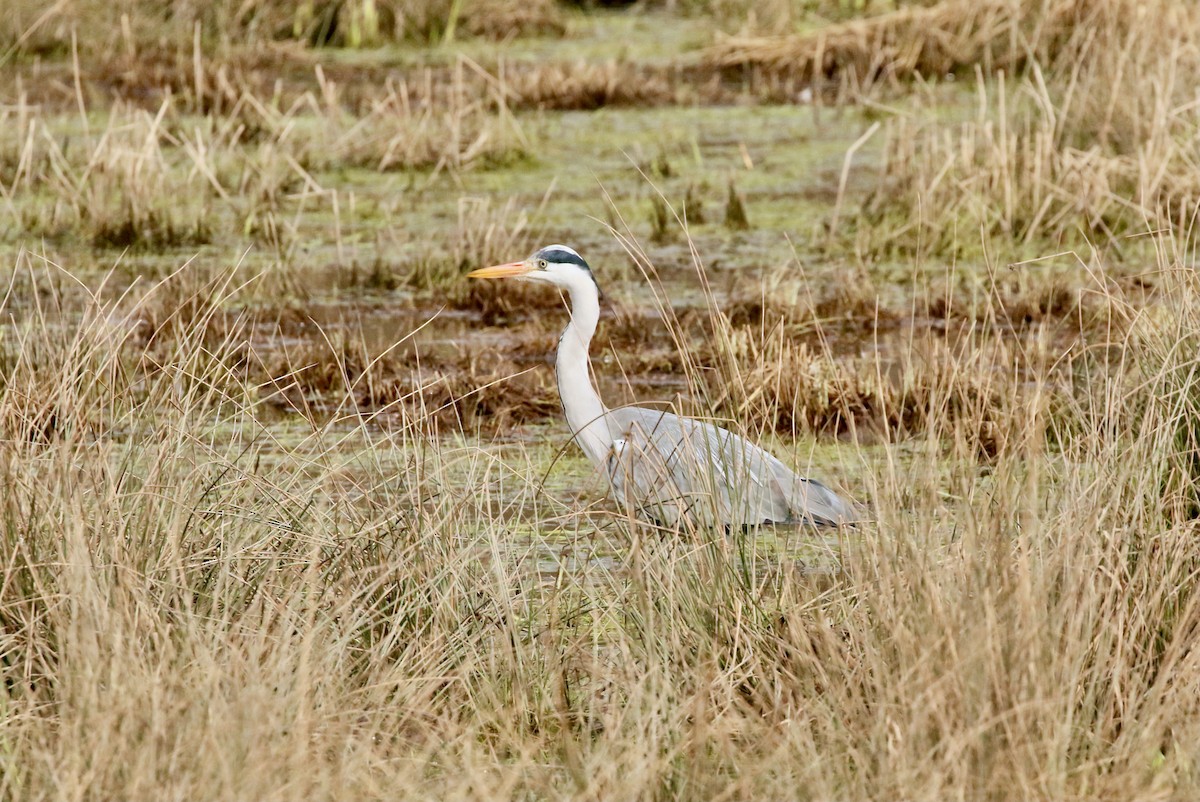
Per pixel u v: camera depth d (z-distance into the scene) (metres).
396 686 8.05
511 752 7.86
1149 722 7.19
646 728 7.50
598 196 22.38
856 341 16.27
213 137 24.89
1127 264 18.05
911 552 7.84
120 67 29.19
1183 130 20.48
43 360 12.91
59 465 8.37
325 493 9.22
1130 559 8.55
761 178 23.22
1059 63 25.70
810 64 30.16
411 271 18.70
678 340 10.18
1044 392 11.43
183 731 6.79
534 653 8.55
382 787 7.13
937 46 28.97
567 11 37.31
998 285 17.75
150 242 19.84
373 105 25.83
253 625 7.89
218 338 15.84
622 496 10.47
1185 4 24.02
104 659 7.23
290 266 18.64
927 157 21.08
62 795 6.39
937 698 6.88
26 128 24.66
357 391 14.58
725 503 9.78
